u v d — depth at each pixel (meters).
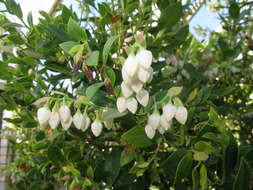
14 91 0.34
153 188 0.34
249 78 0.53
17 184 0.50
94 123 0.29
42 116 0.27
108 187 0.32
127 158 0.31
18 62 0.34
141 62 0.21
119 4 0.37
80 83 0.35
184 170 0.27
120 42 0.32
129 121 0.30
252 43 0.55
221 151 0.30
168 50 0.39
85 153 0.38
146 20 0.35
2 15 0.37
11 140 0.52
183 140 0.31
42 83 0.34
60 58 0.32
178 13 0.34
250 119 0.47
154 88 0.35
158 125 0.26
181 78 0.44
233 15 0.47
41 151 0.41
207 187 0.29
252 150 0.29
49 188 0.47
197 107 0.35
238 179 0.26
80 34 0.24
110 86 0.25
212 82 0.48
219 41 0.48
